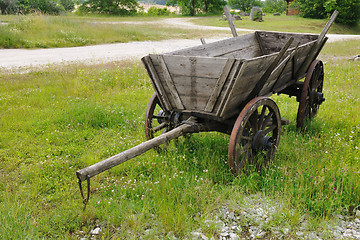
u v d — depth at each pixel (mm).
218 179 4305
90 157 5027
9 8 37969
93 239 3312
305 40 6609
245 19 47094
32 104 7715
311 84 6109
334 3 47750
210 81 3965
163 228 3387
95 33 21781
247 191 3934
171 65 4164
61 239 3303
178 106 4516
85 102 7848
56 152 5312
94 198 3920
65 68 11531
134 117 6797
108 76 10148
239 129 3996
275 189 3973
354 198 3750
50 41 18594
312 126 5961
